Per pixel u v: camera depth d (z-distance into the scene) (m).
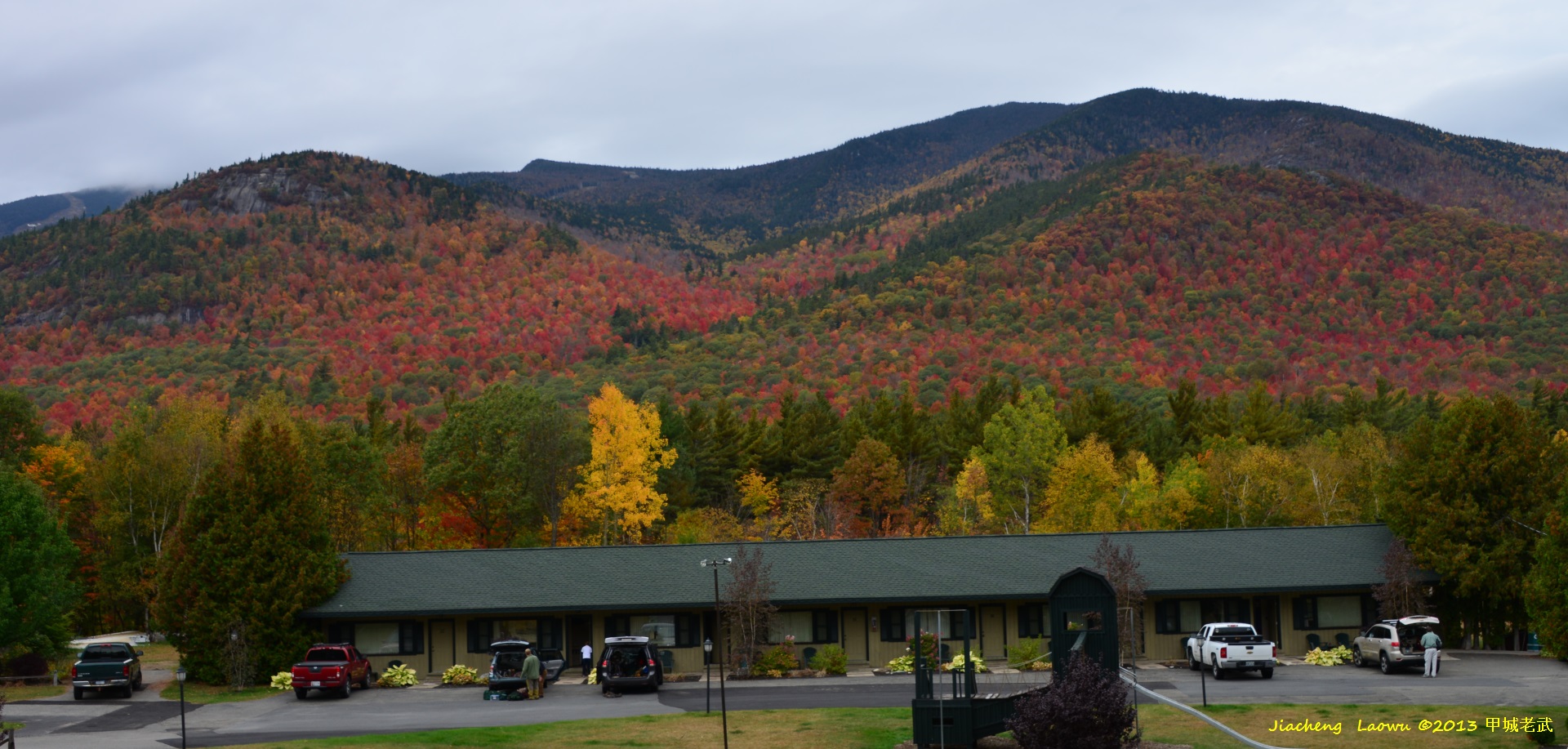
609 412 70.94
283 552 45.50
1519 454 47.41
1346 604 48.31
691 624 46.75
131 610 69.88
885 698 37.12
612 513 73.94
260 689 43.22
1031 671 42.12
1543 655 44.81
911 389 161.62
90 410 171.12
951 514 84.25
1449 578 47.09
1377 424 108.06
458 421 77.25
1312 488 71.38
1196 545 50.16
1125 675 40.81
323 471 68.69
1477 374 177.88
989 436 85.00
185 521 46.38
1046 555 49.22
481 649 46.75
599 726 32.41
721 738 30.20
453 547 77.75
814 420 107.69
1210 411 110.75
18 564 44.84
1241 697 36.00
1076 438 99.19
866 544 50.38
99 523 66.00
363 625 46.47
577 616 47.62
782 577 47.28
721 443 103.06
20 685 44.84
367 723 34.25
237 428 77.62
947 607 47.31
